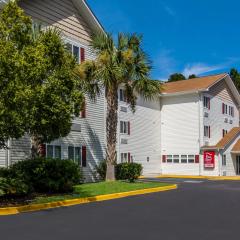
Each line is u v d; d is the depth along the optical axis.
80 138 27.12
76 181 19.38
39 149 21.59
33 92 13.76
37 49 14.52
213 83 43.44
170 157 43.53
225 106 47.53
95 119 28.64
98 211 14.55
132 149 38.09
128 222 12.18
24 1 23.39
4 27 14.63
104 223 11.96
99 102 29.16
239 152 43.97
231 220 12.68
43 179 17.98
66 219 12.65
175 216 13.48
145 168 40.50
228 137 44.84
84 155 27.31
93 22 27.98
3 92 13.16
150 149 41.69
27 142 22.56
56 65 16.28
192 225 11.74
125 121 37.16
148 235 10.23
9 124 13.46
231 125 48.75
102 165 28.05
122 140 36.50
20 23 15.02
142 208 15.50
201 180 35.88
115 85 25.58
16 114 13.36
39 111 15.07
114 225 11.64
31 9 23.88
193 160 42.38
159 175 41.12
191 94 42.75
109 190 20.61
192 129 42.50
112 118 25.77
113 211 14.58
